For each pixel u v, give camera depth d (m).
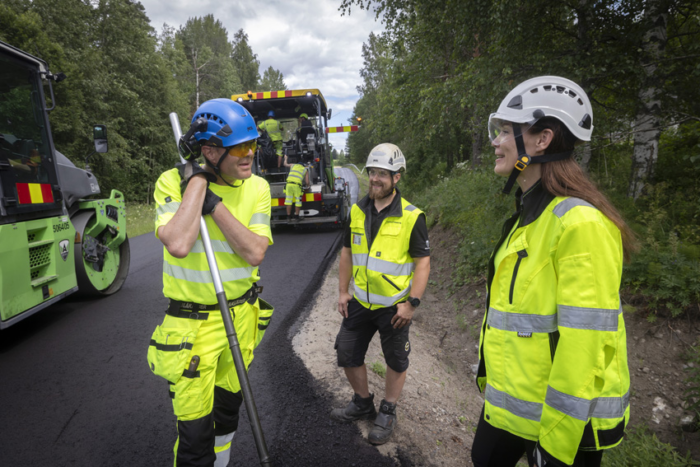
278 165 9.45
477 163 11.14
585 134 1.24
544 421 1.15
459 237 6.80
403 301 2.37
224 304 1.56
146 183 22.50
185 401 1.56
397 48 9.13
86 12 19.02
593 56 4.92
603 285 1.09
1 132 3.46
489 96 5.72
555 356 1.13
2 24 14.04
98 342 3.90
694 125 5.06
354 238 2.46
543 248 1.21
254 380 3.15
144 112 22.23
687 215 4.30
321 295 5.22
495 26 5.34
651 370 3.35
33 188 3.81
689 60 4.64
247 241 1.64
